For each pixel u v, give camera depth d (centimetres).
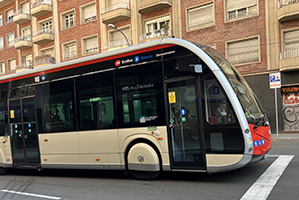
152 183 596
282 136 1473
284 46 1703
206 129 539
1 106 856
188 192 512
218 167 526
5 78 855
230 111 520
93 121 674
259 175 588
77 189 610
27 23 3067
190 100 557
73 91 710
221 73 540
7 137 834
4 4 3306
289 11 1612
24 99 804
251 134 517
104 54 668
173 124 571
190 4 1997
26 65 3036
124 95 632
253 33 1775
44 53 2911
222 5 1872
